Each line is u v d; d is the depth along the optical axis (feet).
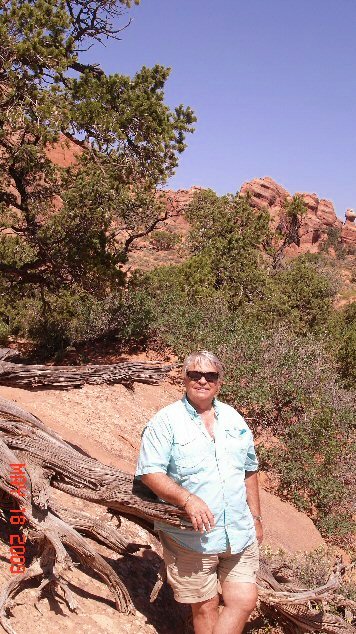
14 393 25.93
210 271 66.95
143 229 59.06
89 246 50.88
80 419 25.80
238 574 10.18
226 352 43.37
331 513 32.27
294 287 76.43
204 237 86.79
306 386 41.91
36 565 11.21
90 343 54.70
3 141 46.55
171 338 48.96
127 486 11.84
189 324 50.47
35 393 27.09
